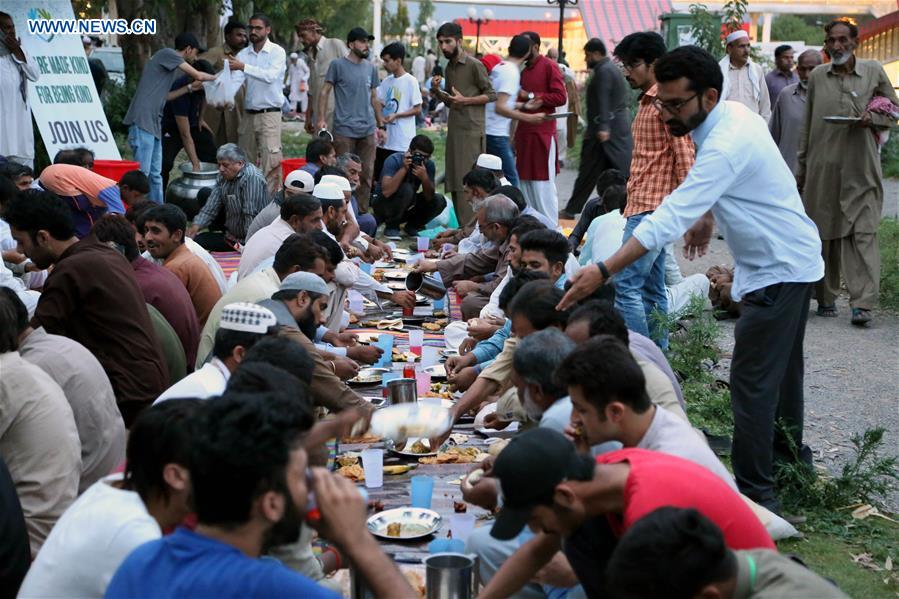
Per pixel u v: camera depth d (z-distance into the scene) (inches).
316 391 177.5
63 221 204.8
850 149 338.0
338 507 88.1
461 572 123.1
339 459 179.9
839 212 344.2
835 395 275.7
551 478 101.5
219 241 390.6
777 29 1371.8
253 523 84.3
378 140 522.6
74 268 192.2
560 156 730.8
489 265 303.3
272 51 494.6
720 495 105.8
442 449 187.3
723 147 178.9
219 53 540.7
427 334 276.2
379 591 86.7
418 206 474.6
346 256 325.1
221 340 153.9
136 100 452.4
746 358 191.8
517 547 138.8
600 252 284.0
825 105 342.0
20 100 414.0
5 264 289.1
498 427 196.9
